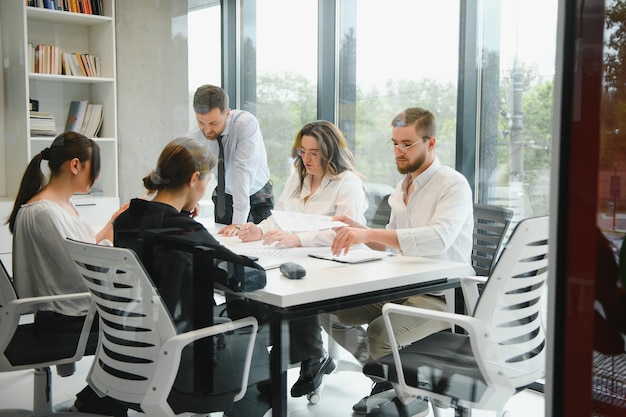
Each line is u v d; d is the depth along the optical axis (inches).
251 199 74.2
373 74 92.4
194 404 64.6
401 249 79.7
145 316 63.6
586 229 34.4
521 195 72.8
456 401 69.4
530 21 71.1
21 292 61.4
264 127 79.2
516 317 66.2
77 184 62.6
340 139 85.6
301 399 70.1
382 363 73.0
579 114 34.2
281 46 83.6
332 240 78.8
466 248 76.8
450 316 66.3
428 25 85.7
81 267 62.6
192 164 67.2
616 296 36.1
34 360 61.9
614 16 36.9
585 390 35.0
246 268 67.1
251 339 67.2
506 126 74.5
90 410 63.3
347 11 94.7
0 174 60.1
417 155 83.2
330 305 69.5
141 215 64.3
